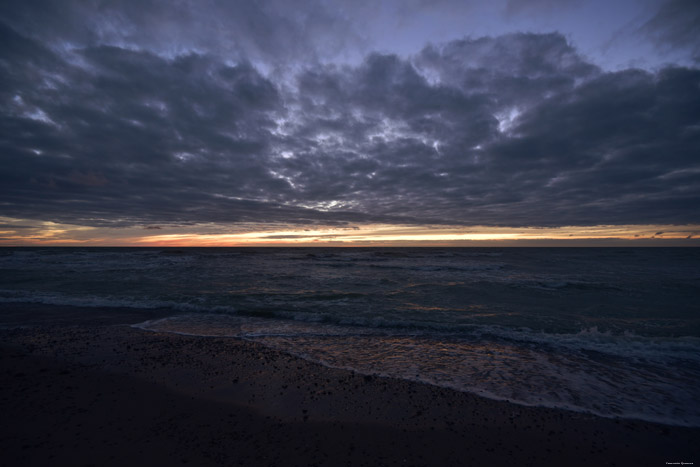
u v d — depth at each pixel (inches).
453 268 822.5
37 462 96.8
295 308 361.4
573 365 198.4
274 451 108.5
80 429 117.9
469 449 113.0
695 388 167.0
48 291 449.4
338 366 192.4
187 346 224.2
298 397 151.5
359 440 117.0
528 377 178.9
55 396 144.9
